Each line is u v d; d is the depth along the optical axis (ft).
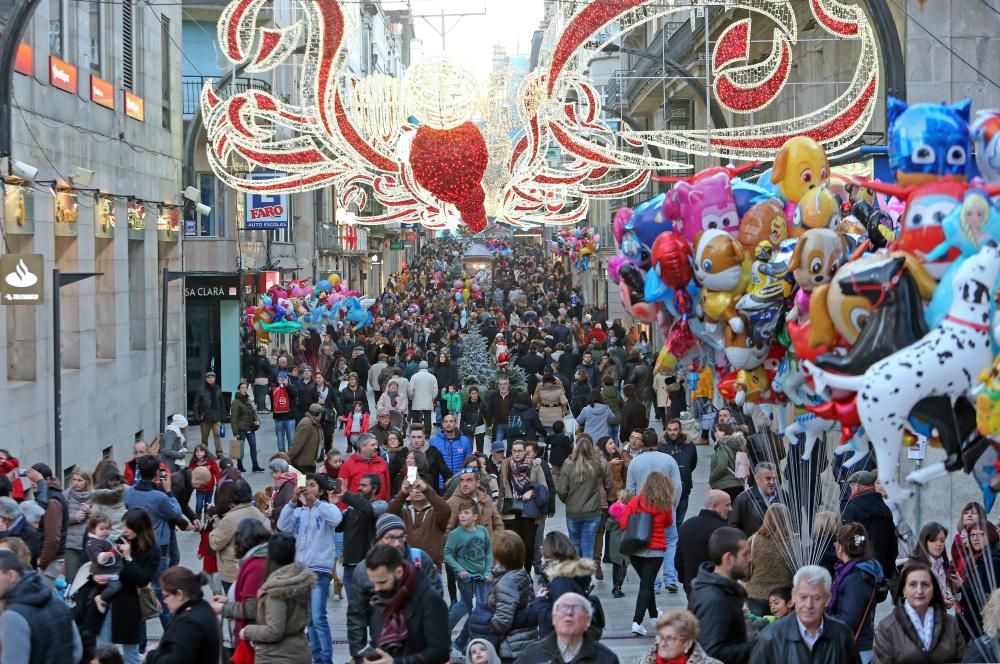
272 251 219.20
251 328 174.60
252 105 124.77
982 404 31.42
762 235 42.65
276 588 44.11
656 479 63.21
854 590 46.44
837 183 45.32
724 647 40.86
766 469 56.54
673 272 43.91
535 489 71.67
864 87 96.37
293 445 97.55
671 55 200.95
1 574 39.34
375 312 262.26
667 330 47.44
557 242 317.42
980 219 31.42
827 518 49.96
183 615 41.70
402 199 142.72
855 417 33.40
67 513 63.98
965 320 31.53
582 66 118.11
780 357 43.09
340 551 72.90
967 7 95.09
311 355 169.27
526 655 37.60
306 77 109.29
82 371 113.09
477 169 109.19
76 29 113.19
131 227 130.62
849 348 33.68
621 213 48.06
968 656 37.99
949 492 79.20
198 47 213.05
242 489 60.54
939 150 32.53
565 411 107.55
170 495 70.85
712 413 124.16
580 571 44.96
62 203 106.52
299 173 130.21
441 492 86.99
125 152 129.49
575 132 128.26
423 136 108.88
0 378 91.61
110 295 124.77
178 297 155.63
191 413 163.53
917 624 41.32
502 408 109.60
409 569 41.04
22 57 96.43
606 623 66.80
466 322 242.37
